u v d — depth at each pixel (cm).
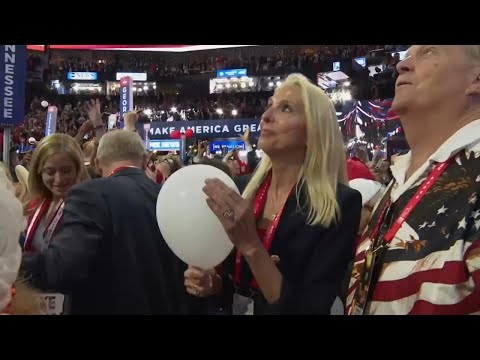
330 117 119
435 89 76
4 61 241
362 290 79
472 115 76
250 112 2092
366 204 211
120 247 147
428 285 69
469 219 68
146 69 2341
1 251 74
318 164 115
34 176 195
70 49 2283
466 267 66
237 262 122
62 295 131
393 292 73
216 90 2245
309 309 98
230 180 120
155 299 150
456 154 74
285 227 113
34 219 195
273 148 119
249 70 2188
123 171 165
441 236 70
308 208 112
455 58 75
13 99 245
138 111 334
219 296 125
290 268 108
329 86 1644
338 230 109
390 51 1320
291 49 2227
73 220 145
